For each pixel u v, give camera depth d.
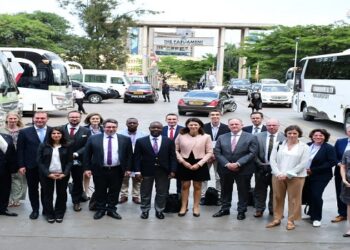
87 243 6.37
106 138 7.53
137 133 8.59
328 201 8.96
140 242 6.46
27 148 7.43
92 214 7.76
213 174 11.21
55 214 7.36
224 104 25.39
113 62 48.03
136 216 7.72
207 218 7.69
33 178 7.43
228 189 7.80
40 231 6.84
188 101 23.83
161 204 7.68
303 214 8.05
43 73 21.31
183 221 7.50
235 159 7.66
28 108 21.20
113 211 7.62
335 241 6.68
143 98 31.77
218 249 6.25
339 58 19.53
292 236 6.86
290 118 24.48
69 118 8.10
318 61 21.78
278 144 7.36
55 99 21.56
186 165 7.63
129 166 7.61
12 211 7.82
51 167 7.21
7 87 12.25
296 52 53.25
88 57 46.75
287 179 7.16
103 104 30.61
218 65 78.69
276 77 58.81
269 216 7.89
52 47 52.59
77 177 7.88
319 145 7.45
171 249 6.21
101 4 46.34
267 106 32.16
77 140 8.00
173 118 8.57
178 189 8.62
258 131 8.54
